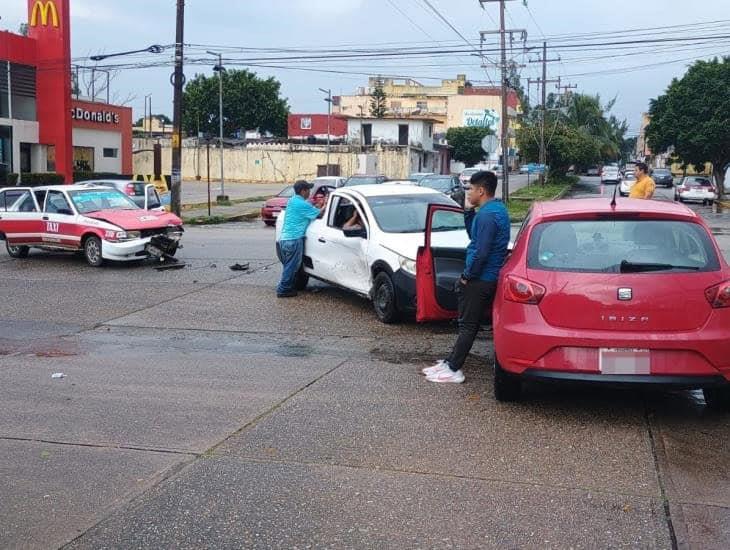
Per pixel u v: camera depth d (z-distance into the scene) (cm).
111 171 5012
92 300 1150
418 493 463
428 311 810
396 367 764
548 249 600
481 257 663
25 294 1205
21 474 499
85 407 638
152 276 1377
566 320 570
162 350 847
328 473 495
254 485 477
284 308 1081
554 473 492
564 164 6184
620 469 497
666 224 596
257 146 6178
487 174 669
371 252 993
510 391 629
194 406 638
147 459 521
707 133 4259
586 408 625
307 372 746
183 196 4309
